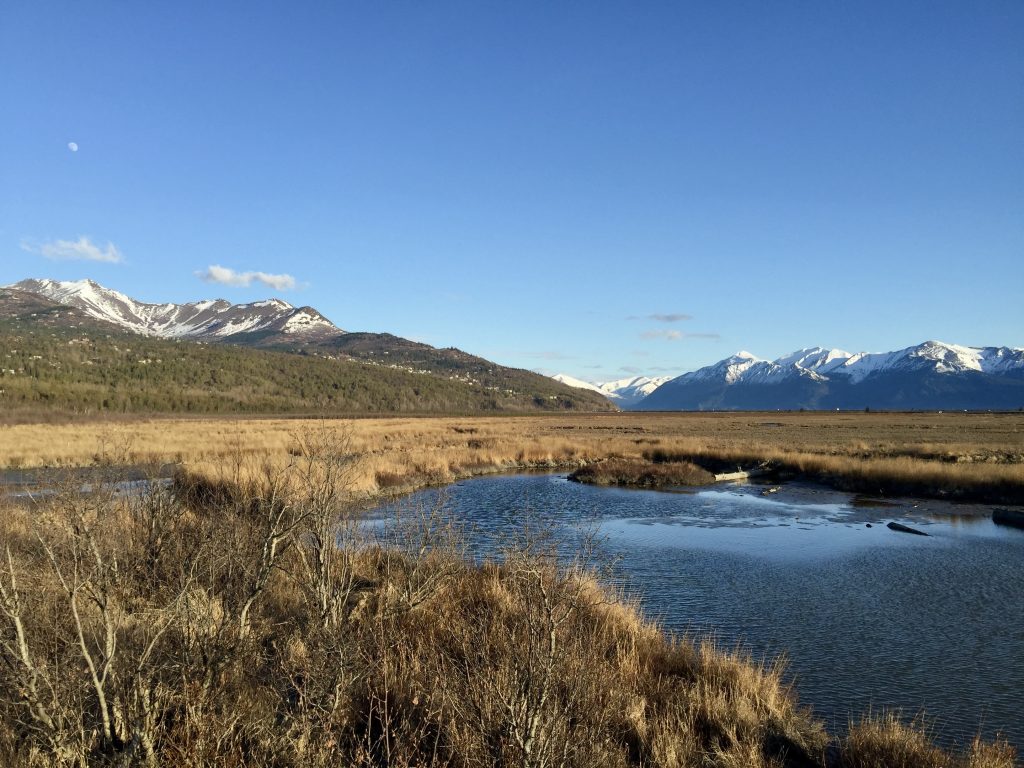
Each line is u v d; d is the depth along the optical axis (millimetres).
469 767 4645
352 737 5141
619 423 95062
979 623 10484
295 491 7555
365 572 9016
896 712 7324
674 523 20250
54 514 5969
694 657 7883
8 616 4234
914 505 23797
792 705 7031
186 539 7473
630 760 5484
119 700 4457
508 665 4930
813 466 32125
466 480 32375
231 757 4457
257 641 6023
